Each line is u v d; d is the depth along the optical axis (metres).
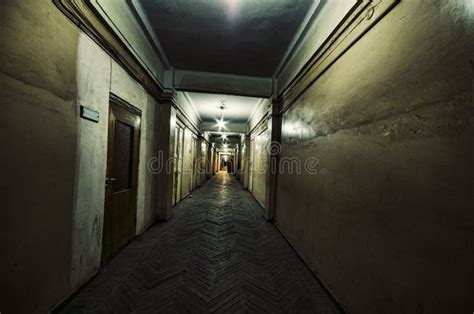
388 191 1.33
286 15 2.62
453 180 0.94
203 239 3.38
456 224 0.92
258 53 3.62
